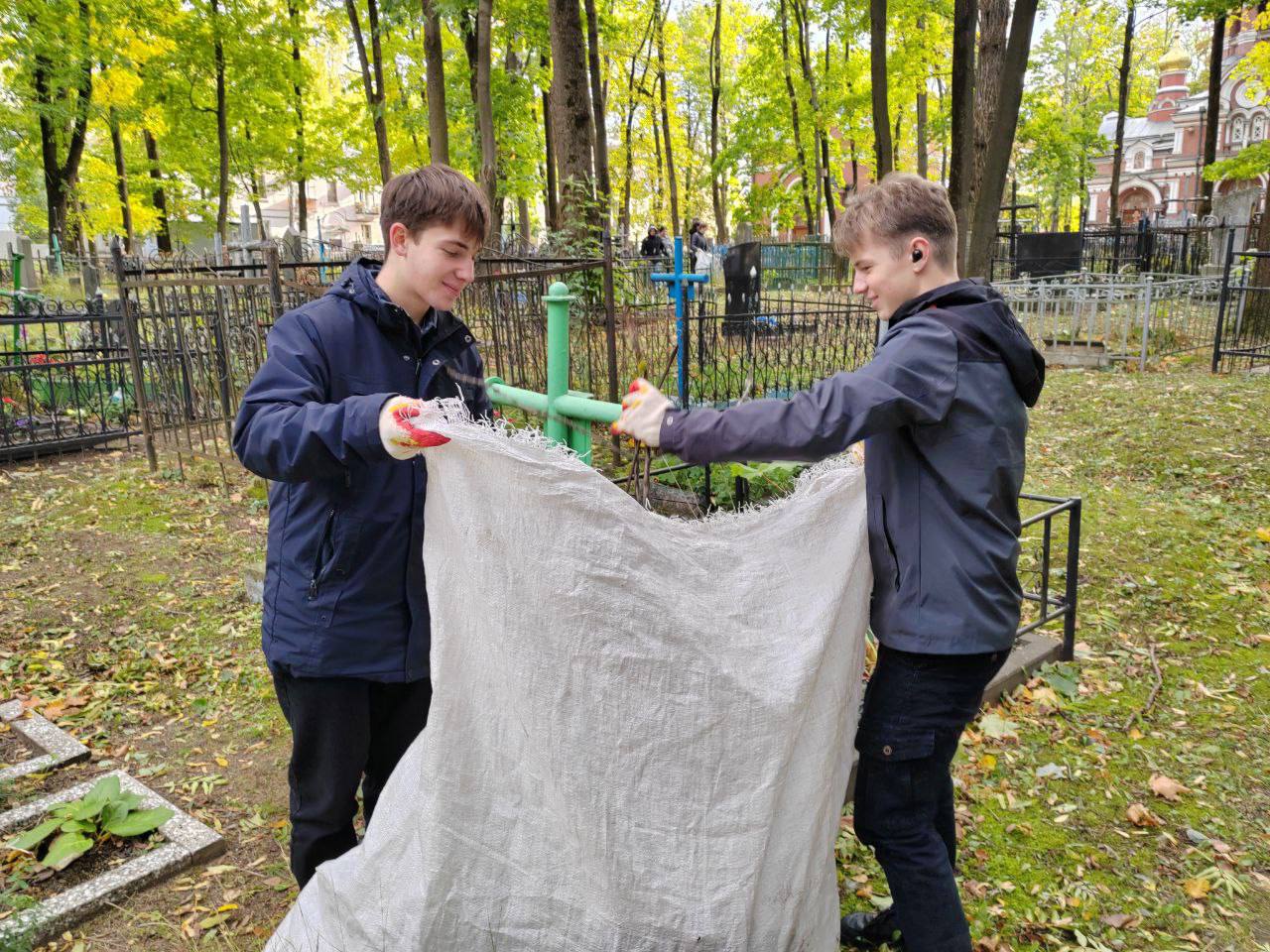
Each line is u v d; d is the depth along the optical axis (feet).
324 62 92.32
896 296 6.36
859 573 6.42
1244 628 15.01
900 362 5.69
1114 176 84.74
